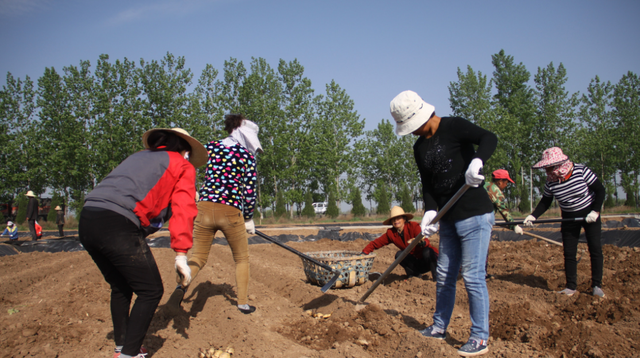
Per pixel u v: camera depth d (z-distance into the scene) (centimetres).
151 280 270
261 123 3170
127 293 294
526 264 680
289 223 2911
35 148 3023
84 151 2762
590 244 478
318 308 445
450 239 335
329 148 3356
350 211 3328
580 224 490
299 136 3312
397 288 547
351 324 385
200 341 341
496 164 3231
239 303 401
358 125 3500
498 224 575
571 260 490
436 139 325
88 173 2953
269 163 3241
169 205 295
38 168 2964
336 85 3509
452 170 319
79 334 342
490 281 565
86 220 258
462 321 396
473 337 308
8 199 3173
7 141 3148
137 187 266
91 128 2747
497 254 817
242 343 333
